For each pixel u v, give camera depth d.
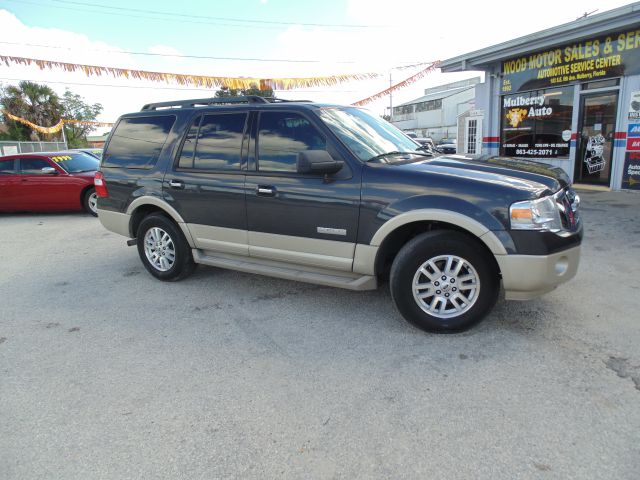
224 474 2.15
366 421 2.48
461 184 3.19
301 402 2.68
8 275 5.55
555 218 3.12
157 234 4.90
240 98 4.36
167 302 4.40
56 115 40.25
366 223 3.48
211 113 4.40
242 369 3.09
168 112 4.77
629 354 3.04
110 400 2.78
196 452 2.30
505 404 2.56
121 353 3.39
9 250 6.91
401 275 3.38
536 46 10.40
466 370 2.93
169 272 4.88
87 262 6.02
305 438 2.37
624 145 9.62
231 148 4.21
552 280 3.12
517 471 2.08
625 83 9.40
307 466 2.17
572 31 9.50
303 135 3.84
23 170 9.75
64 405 2.75
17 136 37.78
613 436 2.27
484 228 3.09
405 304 3.43
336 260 3.70
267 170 3.97
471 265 3.24
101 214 5.29
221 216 4.29
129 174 4.93
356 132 3.92
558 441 2.26
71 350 3.47
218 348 3.41
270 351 3.32
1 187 9.70
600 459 2.12
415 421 2.46
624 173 9.70
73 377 3.07
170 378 3.01
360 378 2.91
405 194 3.32
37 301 4.59
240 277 5.05
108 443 2.39
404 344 3.33
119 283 5.06
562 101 10.88
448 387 2.76
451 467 2.12
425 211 3.22
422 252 3.31
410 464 2.15
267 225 4.01
